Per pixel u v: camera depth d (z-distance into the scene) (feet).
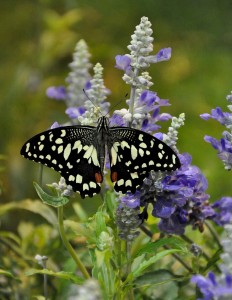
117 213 2.41
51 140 2.40
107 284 2.40
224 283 2.07
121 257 2.48
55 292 2.88
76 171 2.40
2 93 4.58
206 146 4.38
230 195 3.99
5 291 2.91
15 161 3.87
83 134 2.41
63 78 4.37
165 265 2.80
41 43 4.14
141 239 2.71
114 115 2.46
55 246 2.95
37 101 4.10
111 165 2.38
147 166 2.35
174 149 2.40
